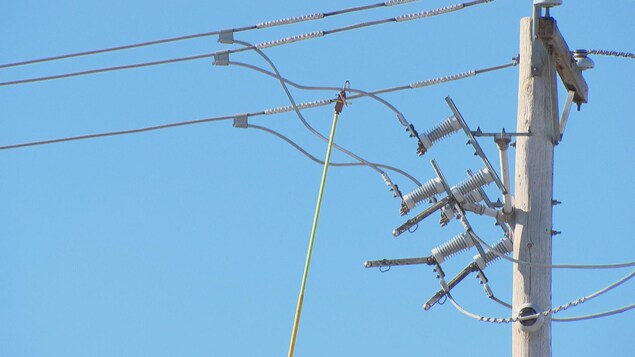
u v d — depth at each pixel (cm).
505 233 4291
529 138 4091
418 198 4372
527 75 4141
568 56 4209
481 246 4359
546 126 4100
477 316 4100
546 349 3922
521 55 4178
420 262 4434
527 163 4078
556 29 4119
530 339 3931
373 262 4484
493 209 4181
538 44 4138
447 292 4412
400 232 4412
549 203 4053
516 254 4022
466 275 4406
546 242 4016
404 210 4406
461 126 4281
